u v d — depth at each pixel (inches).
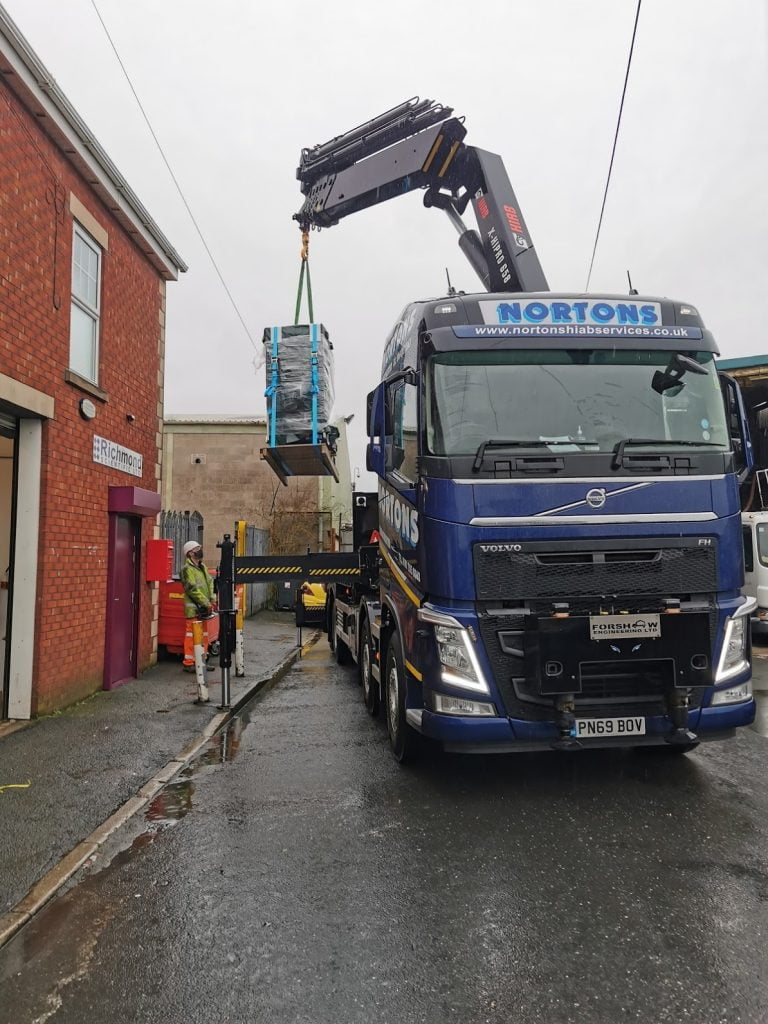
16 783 213.8
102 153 311.6
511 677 194.2
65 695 302.8
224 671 313.3
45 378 282.2
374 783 217.3
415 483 219.0
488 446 203.5
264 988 117.0
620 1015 109.0
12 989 118.0
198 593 324.5
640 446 207.3
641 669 196.7
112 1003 114.0
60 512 295.6
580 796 202.5
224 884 153.0
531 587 195.2
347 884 151.8
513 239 342.6
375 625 291.3
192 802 203.3
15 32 245.9
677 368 218.4
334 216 400.2
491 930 132.6
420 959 124.1
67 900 147.5
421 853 166.4
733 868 156.6
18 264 263.7
